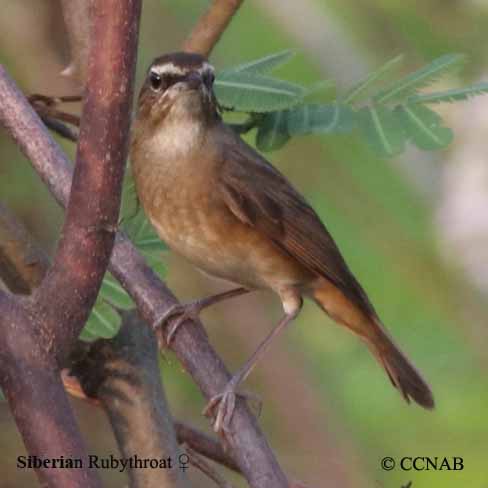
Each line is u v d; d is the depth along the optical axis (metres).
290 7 14.52
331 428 13.05
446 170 14.70
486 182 14.43
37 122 7.71
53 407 5.89
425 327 13.32
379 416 12.94
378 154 8.66
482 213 14.13
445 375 12.83
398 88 8.98
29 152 7.61
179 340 7.55
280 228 9.80
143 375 7.95
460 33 14.80
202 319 14.17
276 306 14.52
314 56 14.25
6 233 8.17
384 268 13.70
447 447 12.29
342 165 14.16
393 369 10.38
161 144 9.45
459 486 12.03
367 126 8.79
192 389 12.81
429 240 14.02
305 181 14.12
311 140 14.12
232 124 10.15
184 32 14.69
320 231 10.01
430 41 14.85
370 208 14.05
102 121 6.03
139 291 7.70
